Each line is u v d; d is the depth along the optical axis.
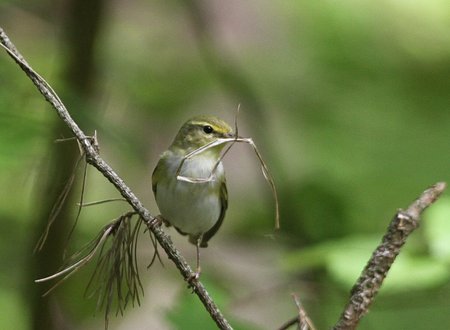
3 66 9.09
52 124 9.03
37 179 9.77
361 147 12.47
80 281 10.41
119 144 9.31
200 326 6.75
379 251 4.48
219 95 13.08
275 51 13.42
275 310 11.20
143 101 12.48
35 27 11.98
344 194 11.59
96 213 11.65
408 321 11.16
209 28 13.16
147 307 11.50
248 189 12.88
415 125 12.56
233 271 11.55
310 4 12.84
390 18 12.47
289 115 13.03
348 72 12.87
